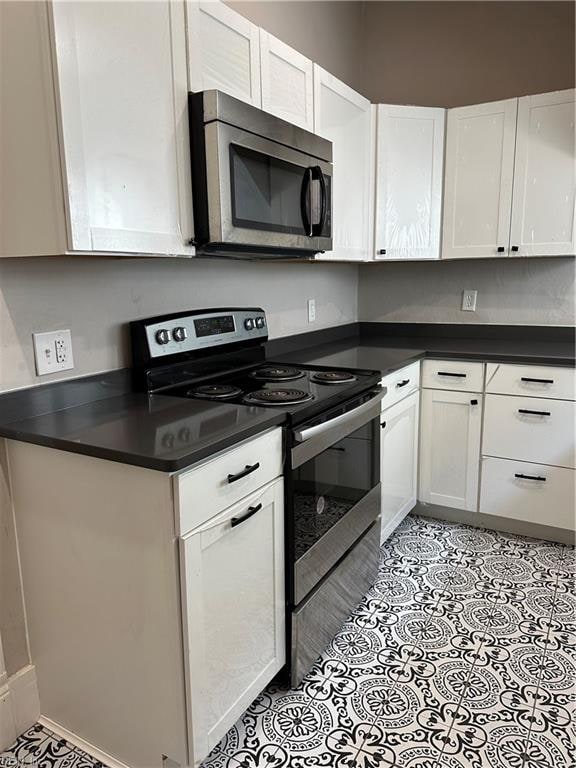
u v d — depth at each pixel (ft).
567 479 8.23
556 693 5.58
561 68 9.07
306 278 9.43
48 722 5.35
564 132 8.34
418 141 9.07
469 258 9.36
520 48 9.32
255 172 5.61
